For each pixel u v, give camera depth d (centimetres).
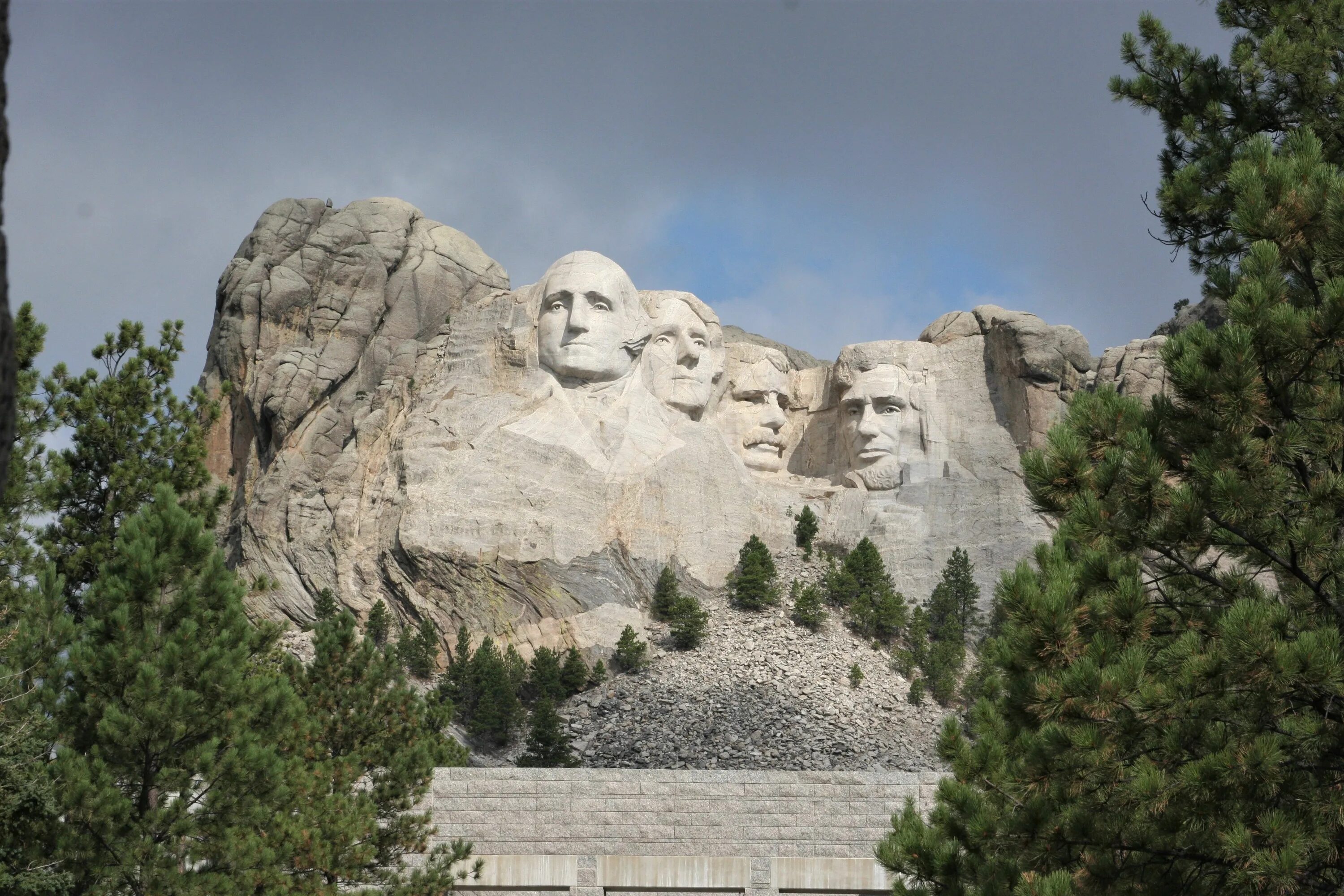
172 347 10244
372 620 14562
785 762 12525
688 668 13975
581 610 14562
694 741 12838
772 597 15025
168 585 7425
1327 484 5300
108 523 9681
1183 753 5122
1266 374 5412
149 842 6706
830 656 14350
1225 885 5128
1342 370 5466
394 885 8612
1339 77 7450
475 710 13375
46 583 7250
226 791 7019
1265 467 5319
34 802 6581
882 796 9544
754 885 9425
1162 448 5588
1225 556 5591
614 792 9606
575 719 13375
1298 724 5138
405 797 8862
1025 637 5366
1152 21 7806
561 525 14888
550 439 15325
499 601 14588
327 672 9631
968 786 5753
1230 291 5791
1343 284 5278
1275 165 5778
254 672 8875
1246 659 4962
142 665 6900
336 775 8600
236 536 15662
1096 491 5494
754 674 13888
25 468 9375
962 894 5638
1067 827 5272
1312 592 5566
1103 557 5406
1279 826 4903
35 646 7119
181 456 10056
